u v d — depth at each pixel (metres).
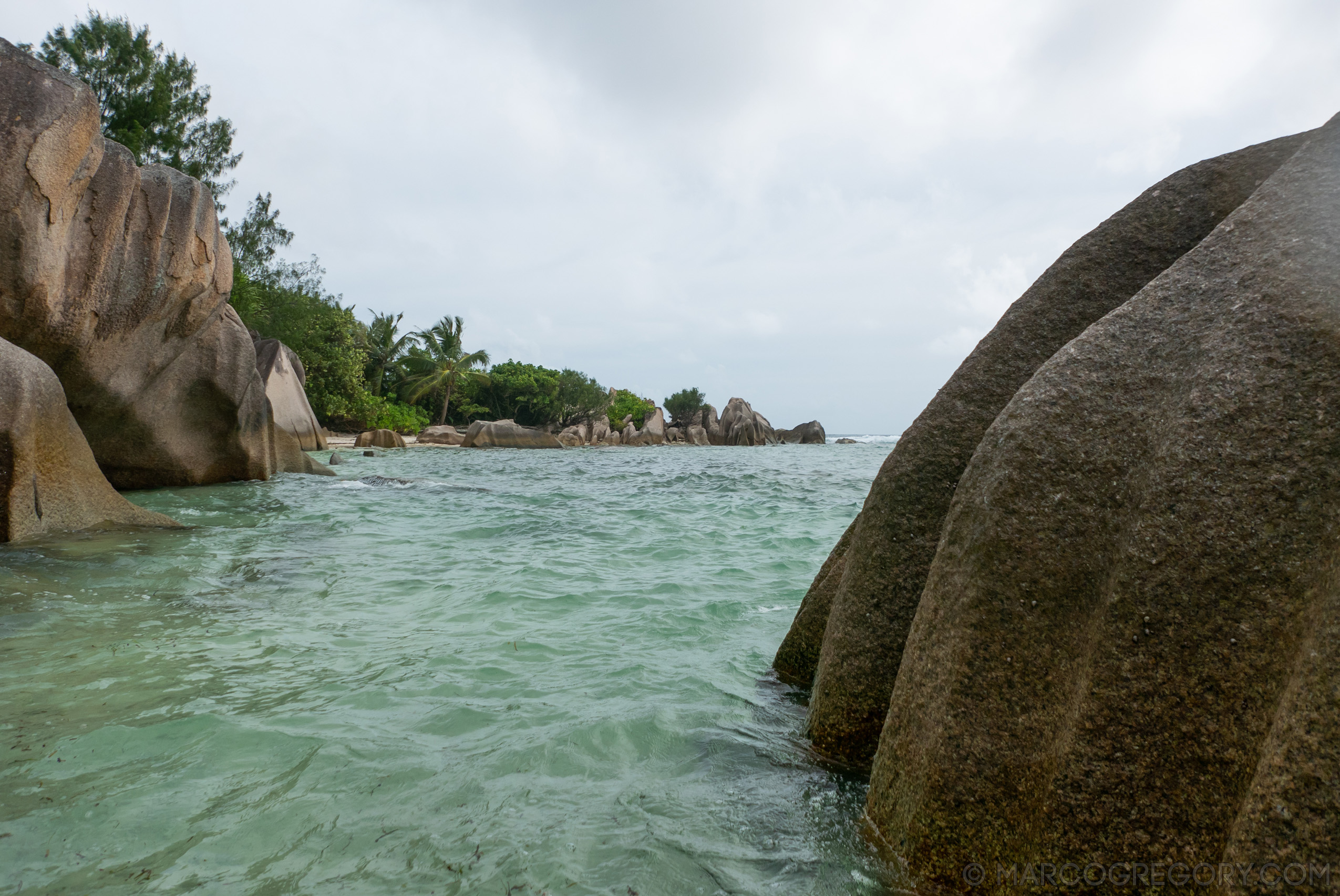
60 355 9.91
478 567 7.07
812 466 27.12
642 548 8.36
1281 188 2.25
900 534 3.09
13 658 4.01
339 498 12.35
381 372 52.62
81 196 9.41
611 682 4.00
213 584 5.84
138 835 2.44
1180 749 1.88
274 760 2.99
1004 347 3.17
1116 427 2.25
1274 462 1.90
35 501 6.71
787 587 6.39
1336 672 1.58
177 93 31.64
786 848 2.48
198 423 13.01
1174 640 1.92
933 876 2.23
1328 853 1.50
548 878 2.29
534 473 21.66
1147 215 3.09
